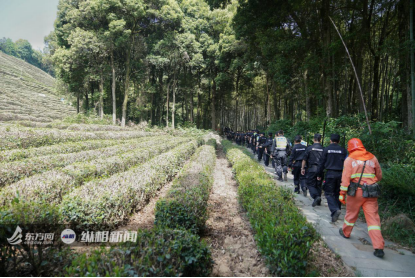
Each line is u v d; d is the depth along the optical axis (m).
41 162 6.73
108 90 34.88
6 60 81.81
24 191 4.00
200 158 9.65
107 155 9.81
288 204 4.17
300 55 13.89
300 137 6.63
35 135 11.38
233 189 7.23
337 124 9.05
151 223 4.52
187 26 30.52
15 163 6.16
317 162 5.32
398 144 6.66
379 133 7.16
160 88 35.69
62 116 40.94
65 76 28.48
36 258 2.79
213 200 6.00
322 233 3.89
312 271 2.61
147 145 13.91
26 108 39.97
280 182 7.91
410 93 9.18
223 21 30.05
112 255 2.39
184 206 3.76
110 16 23.83
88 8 24.23
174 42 28.03
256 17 14.61
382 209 4.76
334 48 10.79
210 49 31.50
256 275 2.78
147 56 28.66
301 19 13.47
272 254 2.71
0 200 3.53
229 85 37.47
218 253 3.35
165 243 2.63
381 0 10.73
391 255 3.21
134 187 4.84
